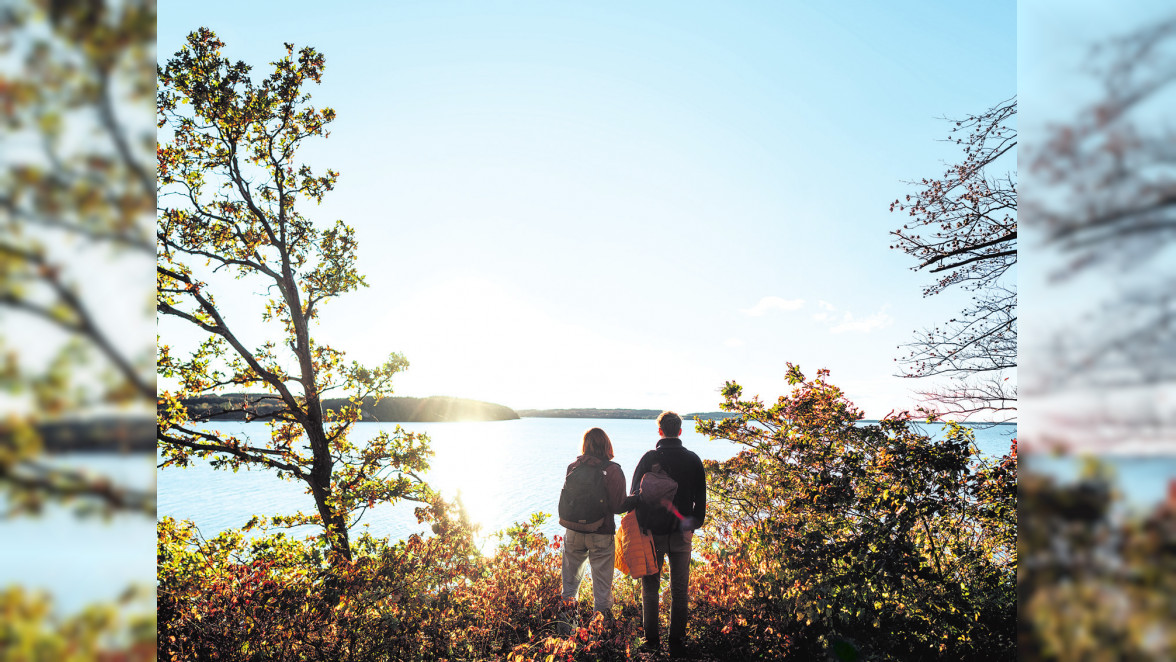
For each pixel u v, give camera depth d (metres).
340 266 8.59
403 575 4.48
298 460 7.62
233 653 3.41
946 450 3.94
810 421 4.78
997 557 3.95
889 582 3.85
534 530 6.21
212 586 3.74
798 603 3.96
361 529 6.28
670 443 4.44
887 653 3.76
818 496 4.22
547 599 4.98
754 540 4.47
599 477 4.52
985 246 6.25
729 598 4.25
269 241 7.97
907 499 3.90
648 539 4.18
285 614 3.65
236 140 7.73
